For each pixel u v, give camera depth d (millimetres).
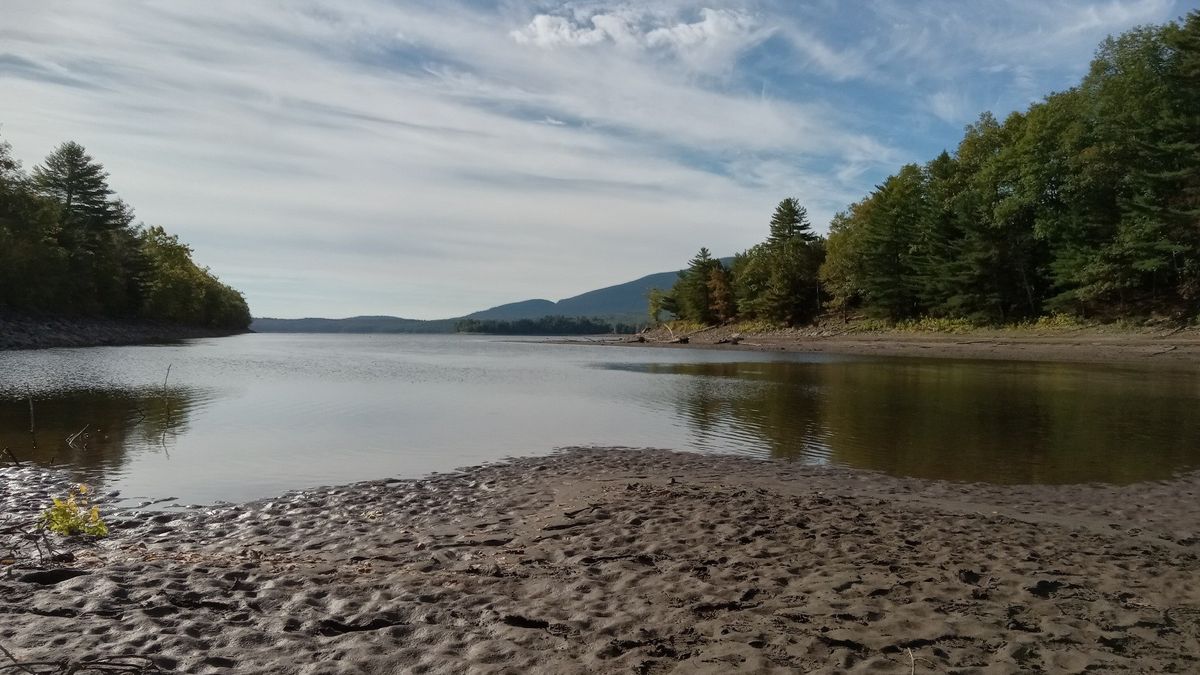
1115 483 12117
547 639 5047
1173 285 46000
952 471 13156
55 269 63781
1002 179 55438
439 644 4910
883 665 4664
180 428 17453
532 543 8016
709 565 7012
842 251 77250
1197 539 8719
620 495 10414
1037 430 17703
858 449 15445
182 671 4348
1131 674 4598
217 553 7551
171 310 91188
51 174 75438
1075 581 6562
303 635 5000
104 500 10289
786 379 33344
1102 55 48188
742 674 4508
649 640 5043
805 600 5934
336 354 63750
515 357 59750
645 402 24328
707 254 109125
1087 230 48875
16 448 14523
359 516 9430
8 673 4203
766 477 12516
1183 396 23891
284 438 16219
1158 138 42562
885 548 7656
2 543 7531
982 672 4594
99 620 5090
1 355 44938
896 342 60094
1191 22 39750
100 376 31859
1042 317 52750
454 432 17547
